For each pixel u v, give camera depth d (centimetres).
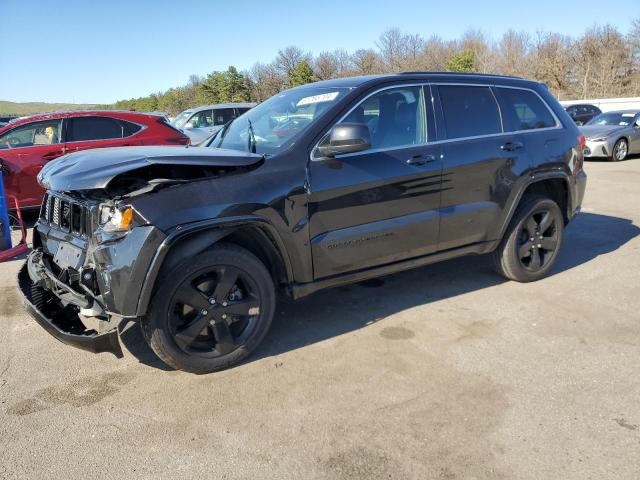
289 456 254
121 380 328
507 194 437
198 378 328
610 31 4219
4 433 276
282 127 377
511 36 5134
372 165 364
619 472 239
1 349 374
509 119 448
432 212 398
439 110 408
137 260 286
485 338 374
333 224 353
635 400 295
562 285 477
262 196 320
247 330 338
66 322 318
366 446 260
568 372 326
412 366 337
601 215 758
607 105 2755
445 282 490
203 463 251
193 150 337
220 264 317
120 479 242
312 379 323
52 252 359
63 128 800
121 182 300
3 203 626
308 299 455
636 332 380
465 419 280
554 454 252
